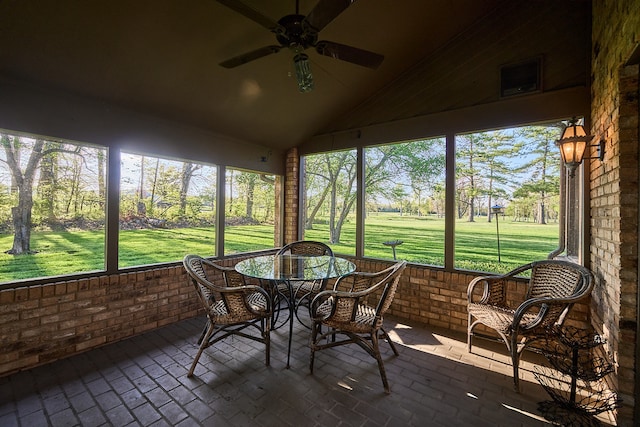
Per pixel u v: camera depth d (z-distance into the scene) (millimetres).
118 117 2852
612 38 1892
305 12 2482
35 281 2400
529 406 1927
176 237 4594
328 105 3867
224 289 2223
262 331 2498
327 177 4867
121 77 2568
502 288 2785
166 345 2742
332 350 2697
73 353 2547
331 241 4781
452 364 2449
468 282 3092
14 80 2254
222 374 2266
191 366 2314
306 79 2041
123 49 2348
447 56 3293
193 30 2377
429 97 3408
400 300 3523
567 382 2092
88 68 2387
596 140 2289
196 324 3244
